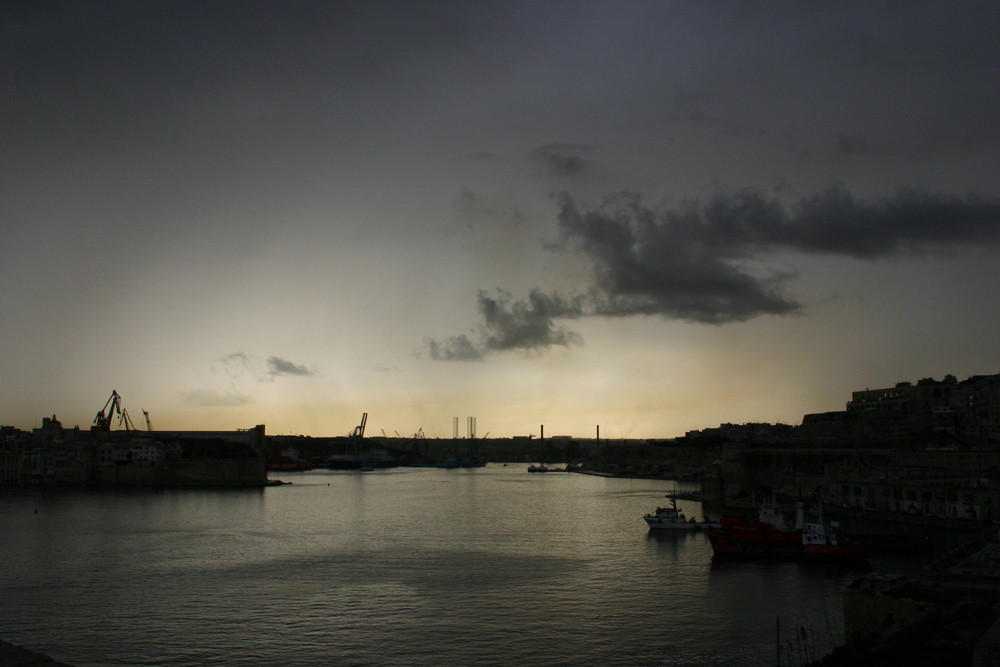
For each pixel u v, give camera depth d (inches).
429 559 6870.1
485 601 5221.5
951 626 3248.0
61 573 6215.6
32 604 5182.1
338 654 4138.8
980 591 3814.0
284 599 5305.1
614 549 7411.4
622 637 4392.2
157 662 4023.1
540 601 5221.5
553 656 4082.2
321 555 7111.2
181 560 6830.7
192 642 4343.0
